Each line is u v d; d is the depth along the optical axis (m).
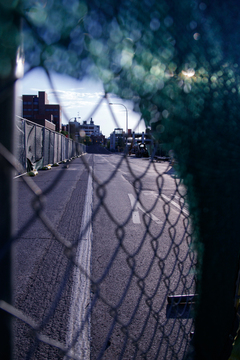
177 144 0.84
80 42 0.56
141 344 1.66
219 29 0.87
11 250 0.52
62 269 2.79
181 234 3.86
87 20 0.57
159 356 1.54
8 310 0.53
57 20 0.52
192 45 0.81
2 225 0.51
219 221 0.96
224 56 0.91
